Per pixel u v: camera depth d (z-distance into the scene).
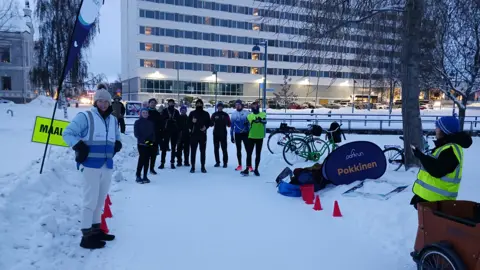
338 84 73.75
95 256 4.10
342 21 8.20
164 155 9.42
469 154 12.34
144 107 7.97
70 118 25.53
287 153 10.41
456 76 13.30
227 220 5.42
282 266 3.96
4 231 4.05
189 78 70.25
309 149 10.30
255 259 4.13
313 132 10.48
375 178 7.06
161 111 10.09
